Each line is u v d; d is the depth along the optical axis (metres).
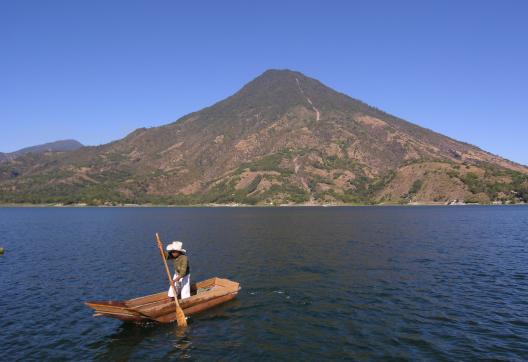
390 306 23.08
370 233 66.69
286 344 17.77
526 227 78.31
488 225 84.12
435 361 15.89
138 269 35.22
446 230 72.06
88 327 20.20
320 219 113.62
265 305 23.44
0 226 95.69
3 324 20.73
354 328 19.56
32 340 18.58
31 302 24.77
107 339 18.62
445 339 18.08
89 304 18.16
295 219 115.19
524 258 39.25
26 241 59.47
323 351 16.97
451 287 27.44
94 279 31.20
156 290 27.72
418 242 52.88
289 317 21.30
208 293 22.69
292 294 25.81
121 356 16.84
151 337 18.77
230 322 20.61
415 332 18.95
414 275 31.36
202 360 16.36
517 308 22.55
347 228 78.19
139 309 19.09
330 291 26.52
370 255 41.53
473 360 15.96
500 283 28.58
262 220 111.75
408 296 25.19
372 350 17.00
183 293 22.02
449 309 22.42
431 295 25.39
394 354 16.56
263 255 42.12
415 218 113.88
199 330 19.56
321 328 19.64
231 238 60.31
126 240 60.19
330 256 41.00
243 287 27.81
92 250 48.25
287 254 42.62
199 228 83.12
